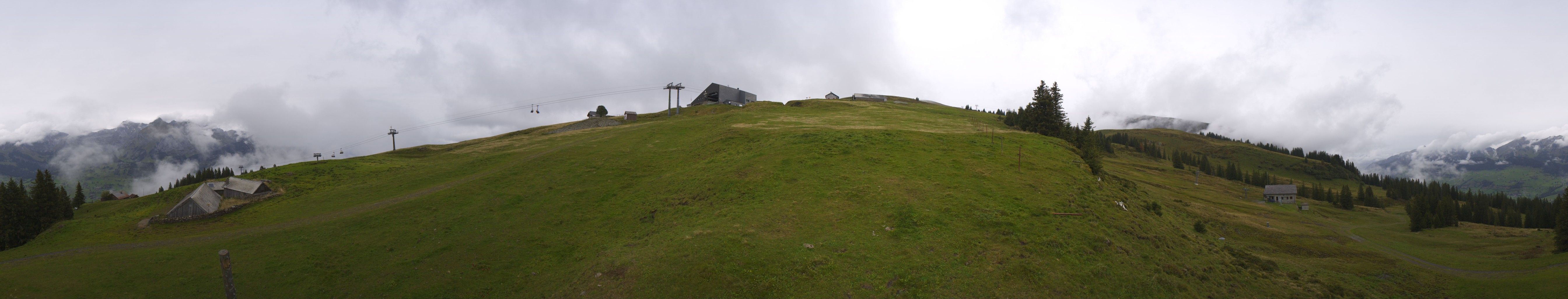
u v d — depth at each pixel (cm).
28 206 6188
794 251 4488
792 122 11669
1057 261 4275
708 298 3934
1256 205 13962
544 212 6581
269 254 5416
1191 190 15088
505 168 8731
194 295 4612
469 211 6650
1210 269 4738
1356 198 19688
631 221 6081
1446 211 11662
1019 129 11612
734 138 9262
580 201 6950
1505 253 7419
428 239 5806
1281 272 5197
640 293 4078
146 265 5125
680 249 4625
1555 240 6912
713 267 4247
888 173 6338
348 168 9175
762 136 9088
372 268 5175
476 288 4822
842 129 9388
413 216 6450
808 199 5619
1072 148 8412
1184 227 6250
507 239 5828
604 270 4600
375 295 4722
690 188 6688
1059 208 5303
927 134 8556
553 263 5231
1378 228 11994
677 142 10300
